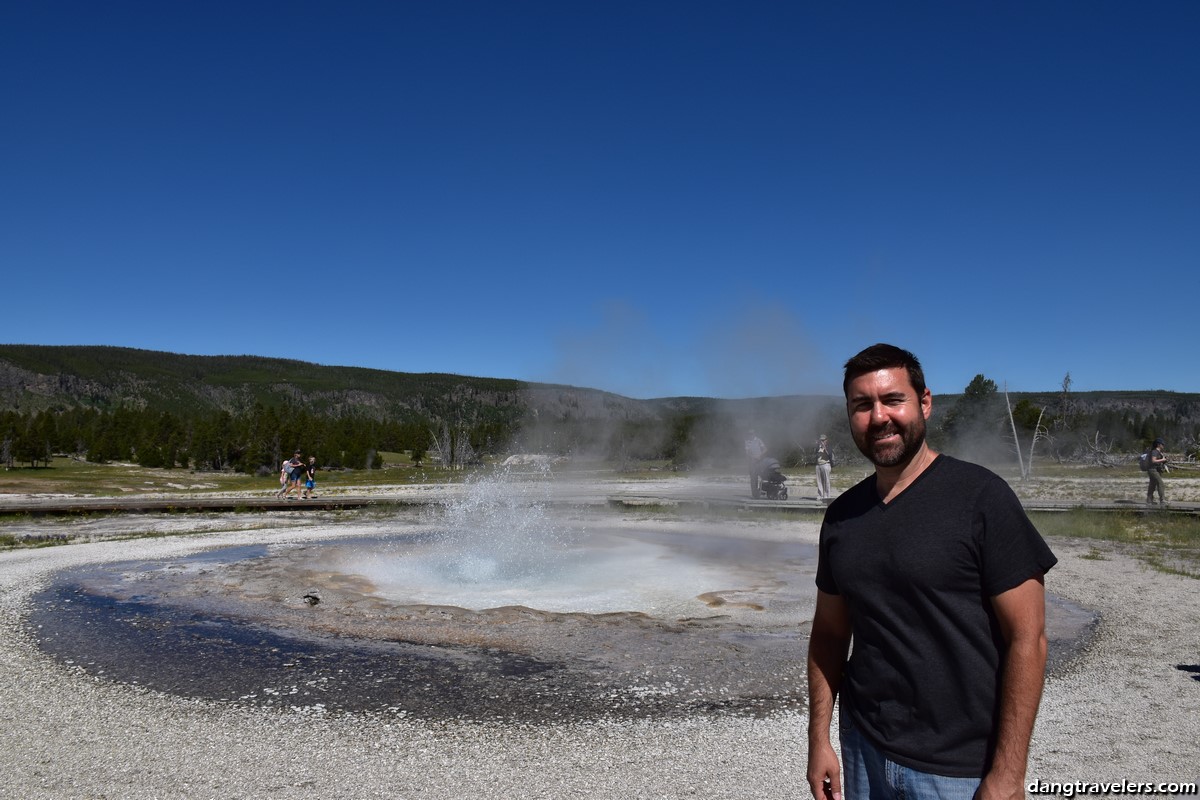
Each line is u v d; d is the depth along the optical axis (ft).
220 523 55.98
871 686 6.61
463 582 30.53
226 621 24.08
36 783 12.26
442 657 19.77
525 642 21.18
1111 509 52.37
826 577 7.32
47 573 33.71
